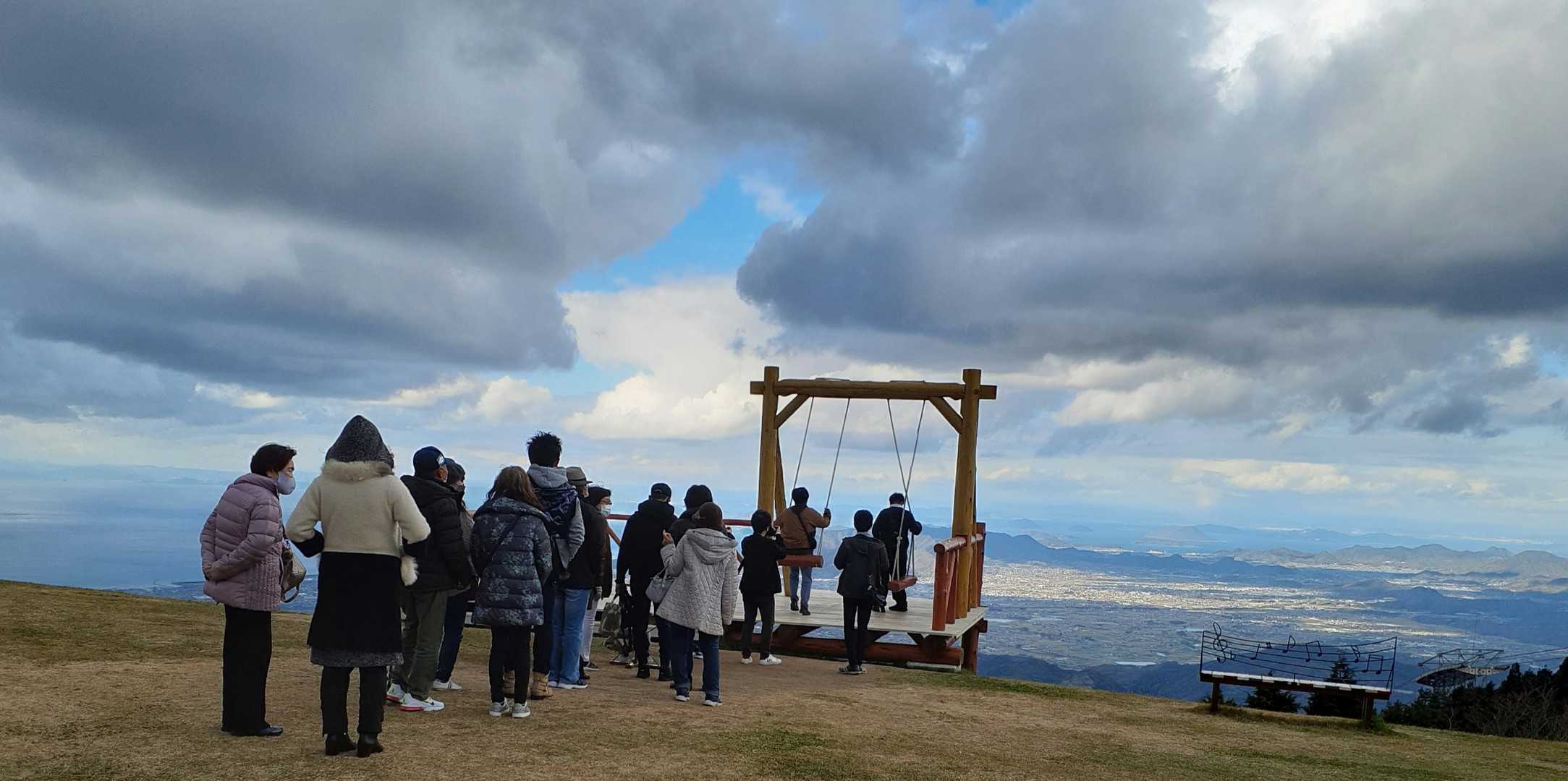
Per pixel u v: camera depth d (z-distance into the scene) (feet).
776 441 47.62
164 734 18.42
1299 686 31.17
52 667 24.31
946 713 27.81
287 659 28.35
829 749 21.09
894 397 45.80
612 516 45.11
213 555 18.38
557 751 18.95
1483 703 80.53
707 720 23.21
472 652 34.35
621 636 33.04
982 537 49.67
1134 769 21.94
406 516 17.52
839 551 35.22
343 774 16.29
